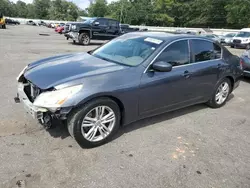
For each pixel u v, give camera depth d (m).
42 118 2.87
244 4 46.50
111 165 2.86
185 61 4.03
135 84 3.32
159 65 3.41
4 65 7.58
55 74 3.14
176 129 3.90
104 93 3.02
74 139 3.15
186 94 4.13
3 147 3.04
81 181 2.56
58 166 2.77
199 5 61.41
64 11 99.44
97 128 3.17
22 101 3.21
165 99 3.80
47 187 2.44
